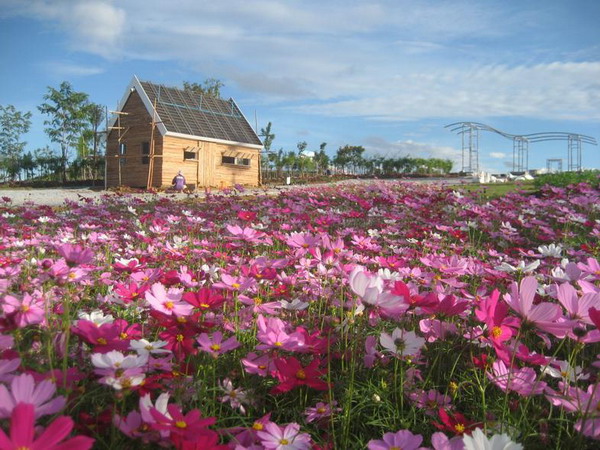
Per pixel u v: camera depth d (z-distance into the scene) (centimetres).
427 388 171
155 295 159
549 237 545
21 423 74
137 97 2617
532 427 141
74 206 805
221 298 164
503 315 139
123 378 111
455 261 248
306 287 252
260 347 149
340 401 157
